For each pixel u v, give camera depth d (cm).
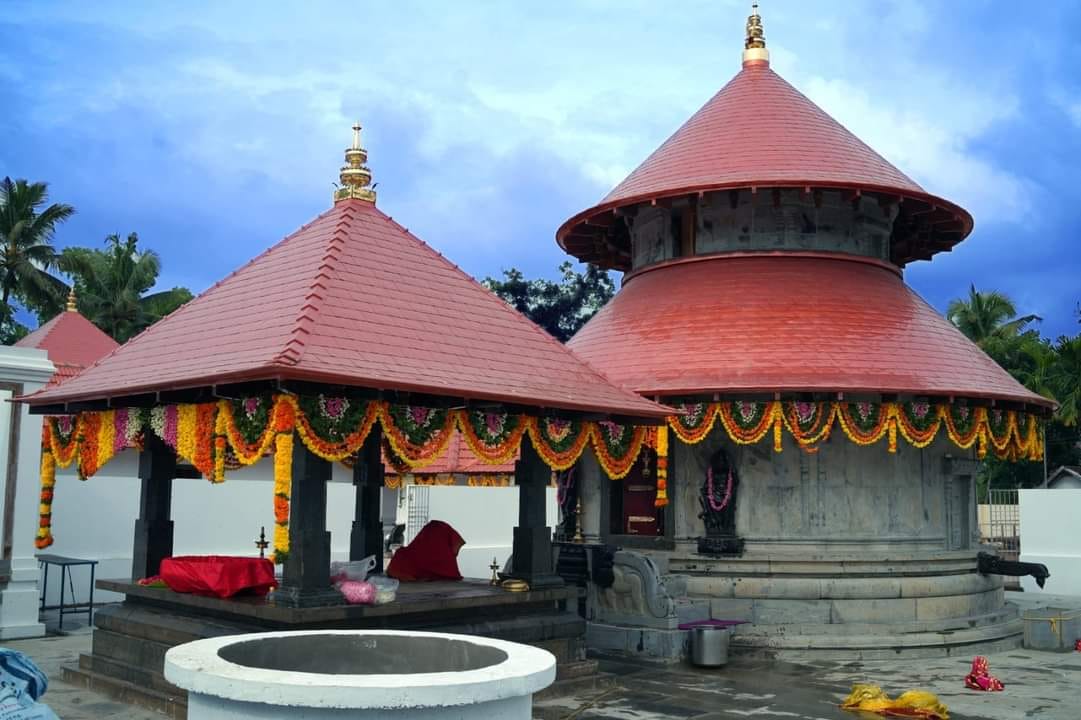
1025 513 2984
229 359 1329
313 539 1297
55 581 2344
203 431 1401
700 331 2191
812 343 2098
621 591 1916
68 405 1622
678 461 2180
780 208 2356
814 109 2569
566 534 2352
